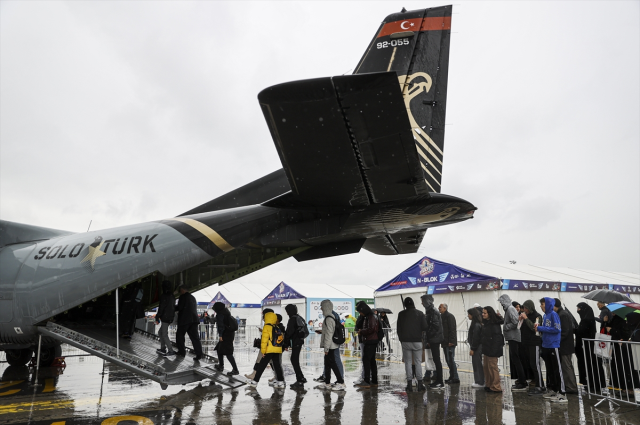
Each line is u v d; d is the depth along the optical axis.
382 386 7.08
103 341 7.07
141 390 6.79
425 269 18.17
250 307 31.27
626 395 5.86
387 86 3.35
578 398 5.96
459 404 5.61
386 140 3.86
